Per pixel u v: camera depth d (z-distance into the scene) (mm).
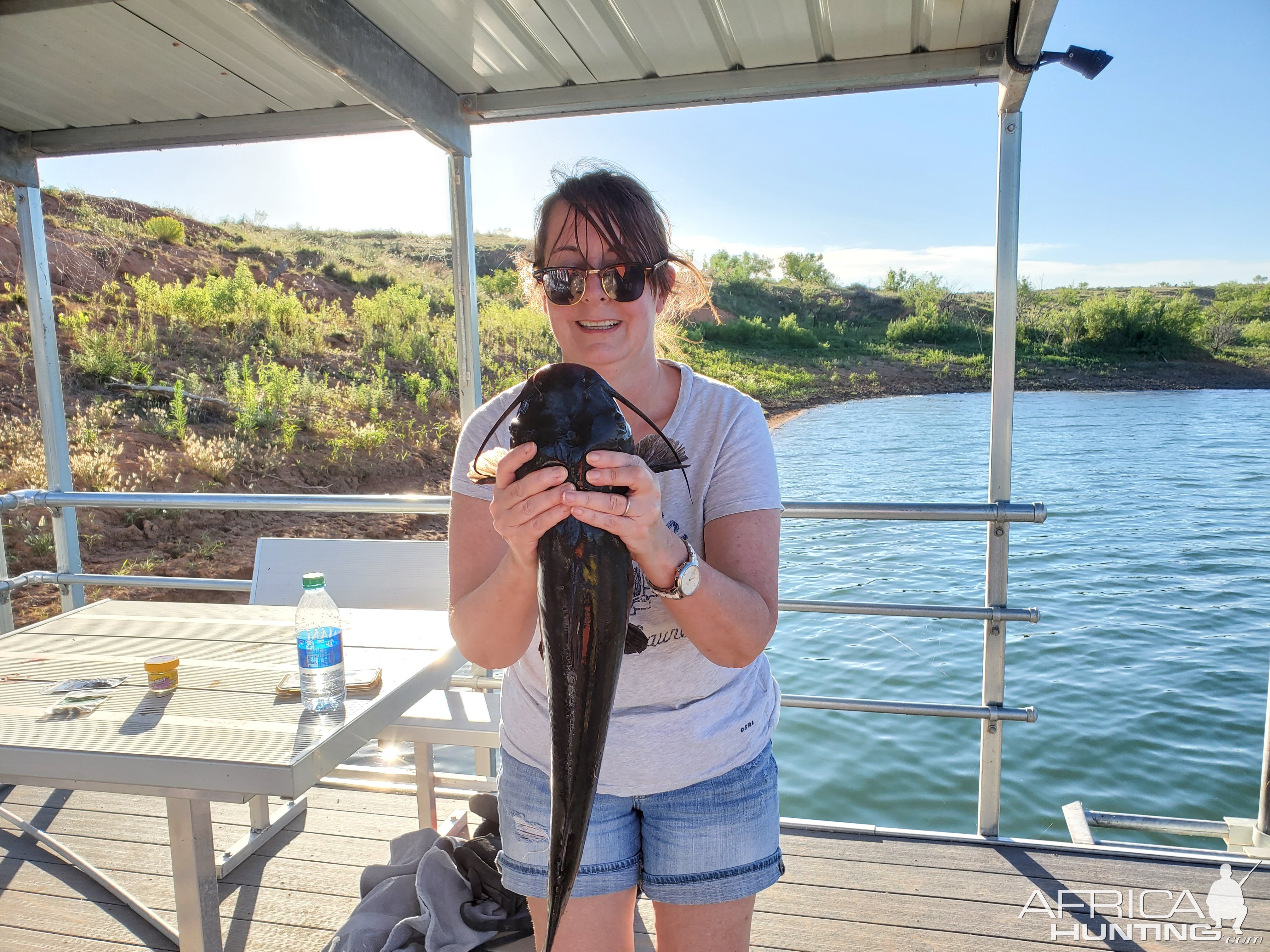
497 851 2857
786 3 2910
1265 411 46812
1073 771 6969
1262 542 17094
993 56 3227
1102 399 54062
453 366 27953
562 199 1612
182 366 21125
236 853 3283
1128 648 10242
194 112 4012
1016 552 16047
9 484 13992
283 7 2527
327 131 3996
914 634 10234
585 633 1225
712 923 1646
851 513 3148
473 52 3279
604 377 1671
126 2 2885
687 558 1332
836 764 6770
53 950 2848
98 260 25438
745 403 1664
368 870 2971
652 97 3609
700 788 1620
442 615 3080
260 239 36031
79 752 1933
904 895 2990
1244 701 8492
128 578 4074
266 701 2244
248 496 3809
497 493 1267
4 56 3336
